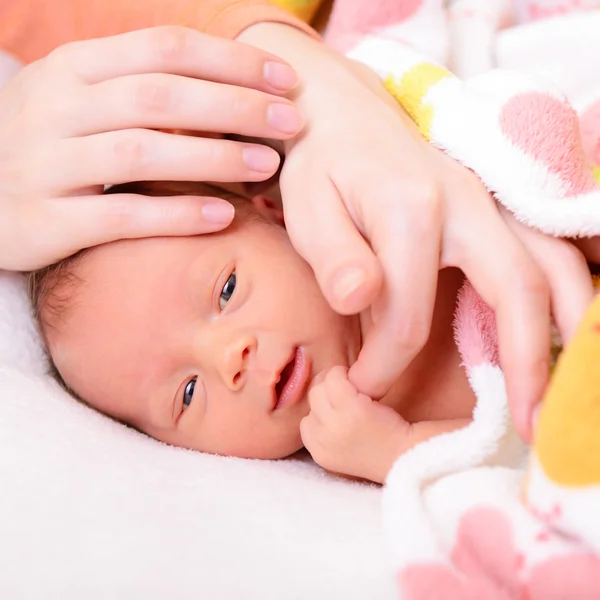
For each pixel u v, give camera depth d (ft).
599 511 1.32
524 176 2.08
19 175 2.33
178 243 2.45
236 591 1.61
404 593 1.53
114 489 1.94
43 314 2.70
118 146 2.13
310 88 2.25
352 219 1.99
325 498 1.98
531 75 2.38
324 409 2.19
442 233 1.93
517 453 2.09
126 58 2.22
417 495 1.75
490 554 1.51
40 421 2.28
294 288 2.41
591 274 2.33
